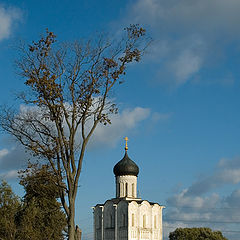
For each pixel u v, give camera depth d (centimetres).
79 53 3684
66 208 3716
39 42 3609
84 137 3700
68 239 3619
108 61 3684
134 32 3759
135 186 11575
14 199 6775
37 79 3575
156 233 11312
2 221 6309
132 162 11631
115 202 11350
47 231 6619
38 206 6781
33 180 3953
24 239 6300
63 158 3675
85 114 3681
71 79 3662
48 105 3603
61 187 3728
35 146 3684
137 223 11025
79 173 3672
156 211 11462
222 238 13688
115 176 11738
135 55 3756
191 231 13625
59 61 3650
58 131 3675
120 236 10994
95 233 11681
